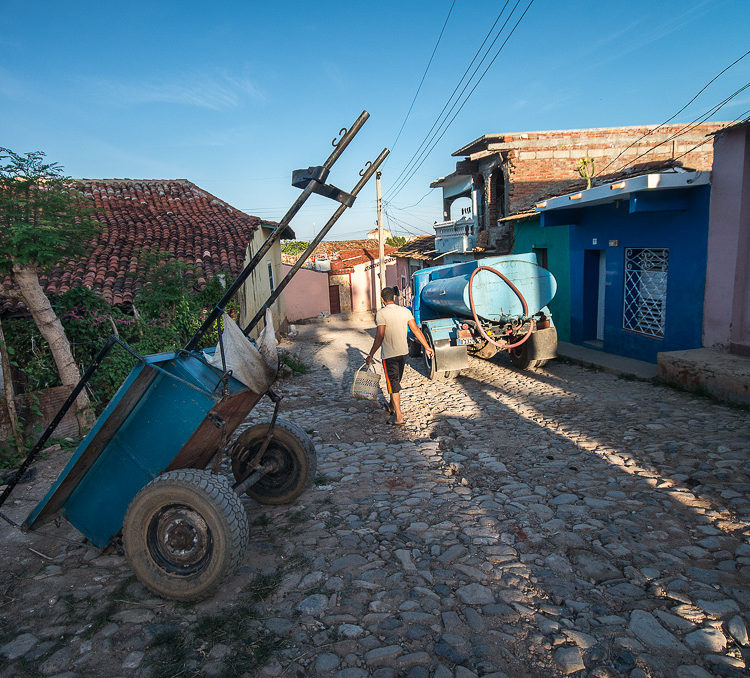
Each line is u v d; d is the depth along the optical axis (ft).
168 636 8.98
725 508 12.53
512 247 49.11
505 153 47.57
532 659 8.01
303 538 12.36
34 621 9.76
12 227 18.40
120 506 11.30
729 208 23.47
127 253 39.01
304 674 7.98
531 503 13.62
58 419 11.13
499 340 29.84
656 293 29.37
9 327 23.16
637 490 13.96
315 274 111.04
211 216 51.83
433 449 18.63
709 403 21.07
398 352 21.76
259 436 13.94
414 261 82.64
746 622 8.59
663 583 9.78
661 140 46.24
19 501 15.55
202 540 9.78
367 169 11.11
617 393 24.12
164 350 28.66
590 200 29.40
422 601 9.66
